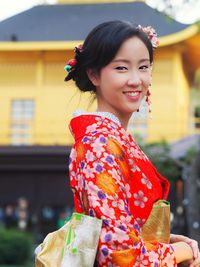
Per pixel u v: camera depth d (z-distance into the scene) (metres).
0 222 23.39
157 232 2.14
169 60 22.86
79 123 2.18
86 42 2.23
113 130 2.14
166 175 17.62
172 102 22.70
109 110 2.22
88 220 2.00
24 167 22.20
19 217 23.89
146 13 24.84
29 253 19.30
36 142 23.39
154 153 17.69
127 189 2.10
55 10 25.83
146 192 2.13
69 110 23.44
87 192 2.04
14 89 23.67
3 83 23.70
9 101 23.67
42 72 23.62
